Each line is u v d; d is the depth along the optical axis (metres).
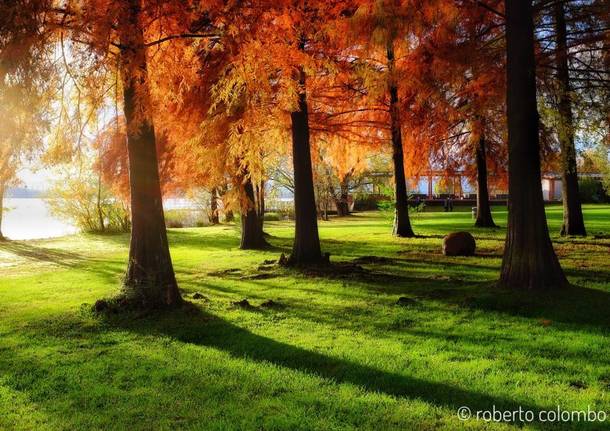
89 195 30.95
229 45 7.46
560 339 5.99
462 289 8.96
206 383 4.93
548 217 28.59
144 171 8.24
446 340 6.14
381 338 6.33
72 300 9.47
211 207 34.94
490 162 23.03
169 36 7.61
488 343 5.97
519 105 8.41
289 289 9.91
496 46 12.09
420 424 3.91
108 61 6.83
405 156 18.56
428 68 10.95
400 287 9.65
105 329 7.10
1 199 26.36
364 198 47.78
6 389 4.90
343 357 5.60
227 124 11.32
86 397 4.65
